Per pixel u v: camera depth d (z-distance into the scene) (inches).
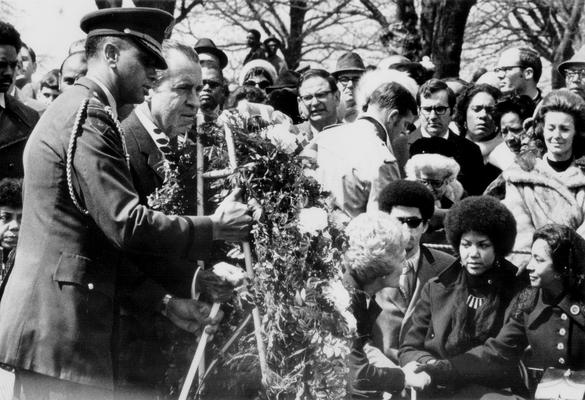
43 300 172.6
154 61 184.7
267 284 190.5
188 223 178.9
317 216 193.9
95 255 176.4
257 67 439.2
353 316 202.1
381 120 270.5
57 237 173.5
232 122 204.1
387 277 215.0
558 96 267.0
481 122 326.6
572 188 264.7
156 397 193.0
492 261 225.9
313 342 189.0
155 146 200.1
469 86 341.4
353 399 214.4
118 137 176.7
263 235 192.5
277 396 188.2
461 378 220.2
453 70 599.2
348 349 192.4
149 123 201.0
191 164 201.9
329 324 190.9
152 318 192.2
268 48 530.9
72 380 171.6
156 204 198.5
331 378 189.9
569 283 220.7
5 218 247.9
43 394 173.0
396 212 247.1
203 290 191.3
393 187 248.7
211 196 203.6
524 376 223.0
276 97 379.9
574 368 220.5
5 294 176.4
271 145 196.9
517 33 989.8
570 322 220.5
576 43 789.2
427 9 601.6
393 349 231.8
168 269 191.0
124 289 188.2
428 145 299.7
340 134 266.5
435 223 267.1
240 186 194.9
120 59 181.0
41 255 173.5
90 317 174.4
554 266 220.4
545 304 222.4
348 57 379.9
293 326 189.6
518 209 264.5
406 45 574.6
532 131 286.2
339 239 197.6
